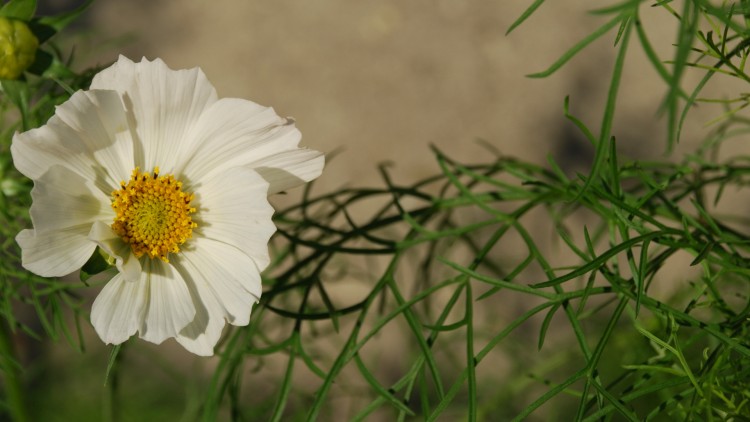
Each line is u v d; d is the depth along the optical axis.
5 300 0.61
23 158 0.53
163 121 0.54
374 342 1.03
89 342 0.94
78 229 0.54
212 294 0.55
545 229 1.06
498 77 1.16
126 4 1.15
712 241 0.56
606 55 1.15
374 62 1.16
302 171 0.55
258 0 1.16
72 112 0.53
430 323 0.65
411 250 0.79
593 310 0.58
